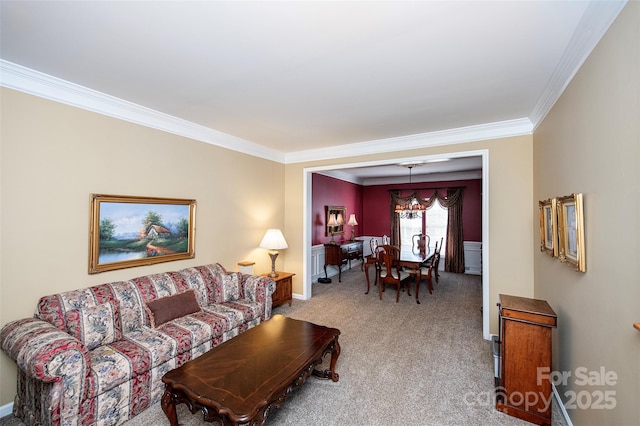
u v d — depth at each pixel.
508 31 1.65
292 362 1.92
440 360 2.76
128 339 2.26
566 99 2.03
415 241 7.16
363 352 2.93
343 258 6.42
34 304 2.17
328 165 4.60
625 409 1.27
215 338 2.62
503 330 2.05
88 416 1.75
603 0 1.32
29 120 2.15
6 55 1.92
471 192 7.00
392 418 1.97
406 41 1.76
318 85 2.38
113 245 2.65
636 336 1.18
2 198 2.02
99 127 2.57
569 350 1.97
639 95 1.13
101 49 1.85
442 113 3.00
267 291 3.32
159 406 2.10
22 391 1.92
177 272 3.09
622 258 1.28
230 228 3.93
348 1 1.41
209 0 1.40
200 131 3.47
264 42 1.77
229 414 1.43
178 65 2.06
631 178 1.20
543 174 2.68
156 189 3.03
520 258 3.17
